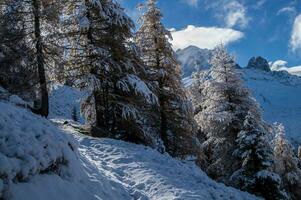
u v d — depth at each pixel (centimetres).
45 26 2316
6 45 2328
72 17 2361
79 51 2436
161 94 2694
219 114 2650
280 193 2233
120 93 2452
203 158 2845
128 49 2469
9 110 1049
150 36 2744
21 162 886
